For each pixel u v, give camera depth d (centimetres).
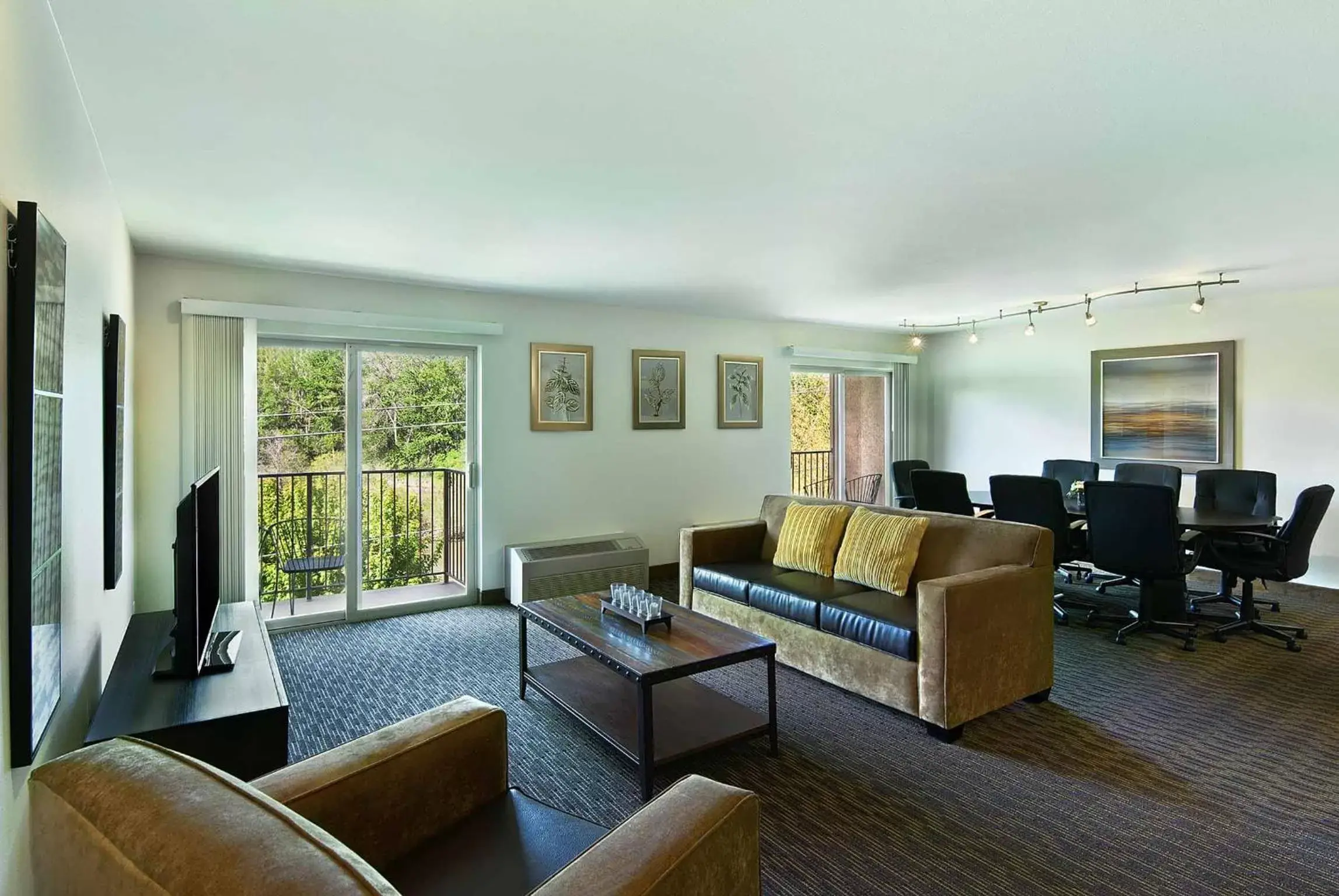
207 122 214
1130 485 397
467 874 136
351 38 168
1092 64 182
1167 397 582
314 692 331
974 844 208
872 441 758
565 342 535
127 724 196
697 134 226
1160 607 432
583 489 544
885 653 302
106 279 251
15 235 126
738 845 123
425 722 156
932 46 173
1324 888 188
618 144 233
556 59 179
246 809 88
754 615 378
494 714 163
